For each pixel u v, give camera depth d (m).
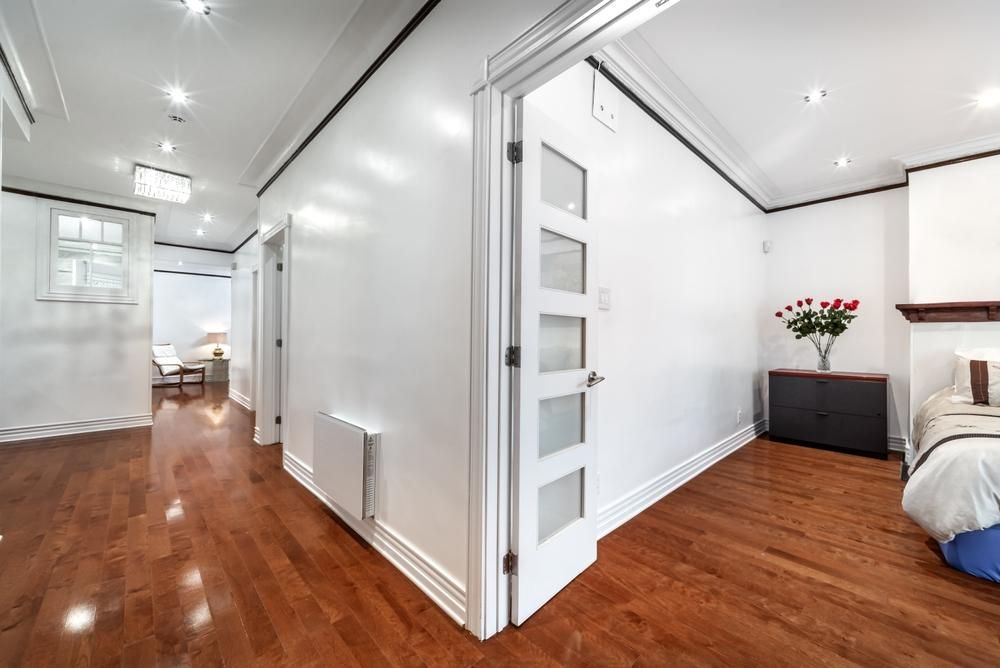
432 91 1.80
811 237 4.36
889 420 3.96
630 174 2.45
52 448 3.85
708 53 2.25
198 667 1.35
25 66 2.27
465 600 1.56
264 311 4.07
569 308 1.81
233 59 2.24
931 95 2.64
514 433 1.56
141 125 2.92
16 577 1.83
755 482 3.03
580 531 1.89
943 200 3.42
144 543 2.14
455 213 1.66
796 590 1.77
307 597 1.72
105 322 4.54
